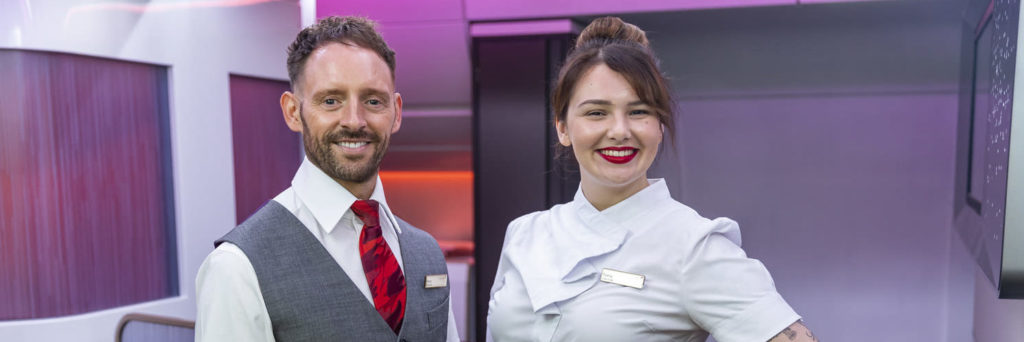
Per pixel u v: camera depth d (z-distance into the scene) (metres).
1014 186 1.42
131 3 2.40
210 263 1.04
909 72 2.80
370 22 1.13
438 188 3.60
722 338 1.06
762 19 2.75
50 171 2.27
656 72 1.10
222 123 2.72
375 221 1.17
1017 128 1.40
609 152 1.11
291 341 1.05
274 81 2.99
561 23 2.83
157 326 2.22
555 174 3.00
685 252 1.08
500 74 2.98
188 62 2.59
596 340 1.10
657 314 1.10
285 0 2.95
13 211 2.24
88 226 2.36
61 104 2.28
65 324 2.29
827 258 3.08
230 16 2.73
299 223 1.11
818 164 3.01
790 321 1.02
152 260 2.56
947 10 2.57
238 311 1.00
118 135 2.43
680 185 3.19
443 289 1.29
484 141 3.06
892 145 2.91
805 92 2.95
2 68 2.20
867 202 2.99
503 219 3.08
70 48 2.25
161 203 2.58
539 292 1.15
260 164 2.94
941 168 2.87
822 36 2.82
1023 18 1.37
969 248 2.31
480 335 3.18
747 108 3.04
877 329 3.05
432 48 2.99
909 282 2.99
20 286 2.26
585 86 1.10
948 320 2.95
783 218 3.10
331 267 1.10
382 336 1.11
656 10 2.70
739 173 3.11
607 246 1.13
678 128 3.13
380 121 1.10
